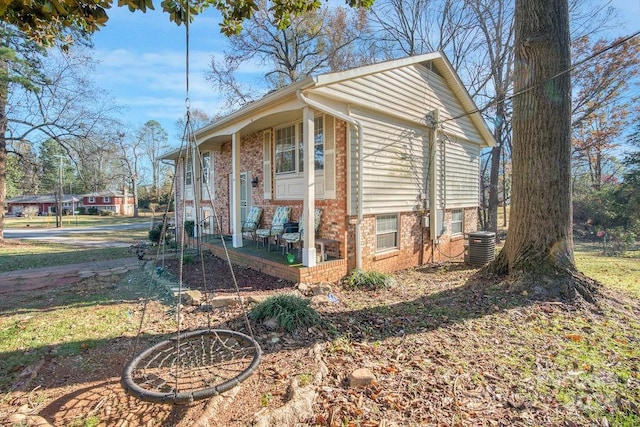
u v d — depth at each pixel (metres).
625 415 2.35
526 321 4.00
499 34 15.05
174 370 2.91
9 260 9.19
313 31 17.55
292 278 5.86
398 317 4.26
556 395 2.57
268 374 2.82
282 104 6.41
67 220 33.72
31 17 2.91
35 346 3.49
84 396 2.58
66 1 2.72
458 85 9.30
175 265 7.71
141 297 5.39
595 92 13.95
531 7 4.98
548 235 4.91
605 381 2.77
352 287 5.85
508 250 5.38
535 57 4.96
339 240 6.59
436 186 8.84
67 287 6.10
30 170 15.79
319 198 7.16
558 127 4.88
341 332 3.74
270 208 8.93
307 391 2.49
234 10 3.61
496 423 2.25
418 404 2.43
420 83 8.22
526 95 5.06
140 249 10.62
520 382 2.74
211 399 2.41
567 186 4.92
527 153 5.06
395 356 3.18
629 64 13.20
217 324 4.00
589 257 9.98
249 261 7.10
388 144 7.43
